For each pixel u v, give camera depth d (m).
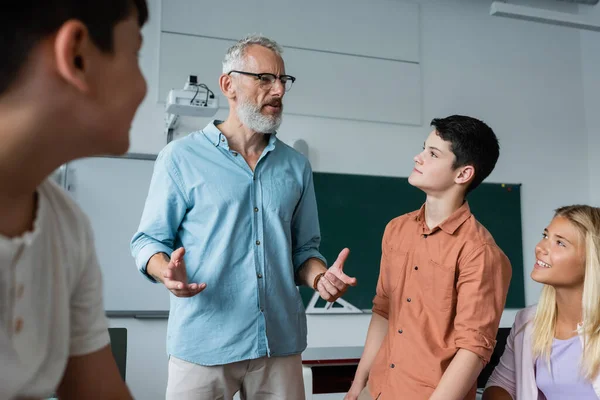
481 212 5.78
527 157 6.07
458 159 1.90
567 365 1.88
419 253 1.92
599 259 1.82
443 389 1.68
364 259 5.36
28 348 0.64
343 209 5.39
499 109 6.05
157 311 4.76
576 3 6.52
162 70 5.00
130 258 4.75
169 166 1.92
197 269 1.87
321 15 5.55
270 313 1.90
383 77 5.68
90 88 0.56
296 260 2.09
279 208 1.97
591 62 6.33
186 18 5.11
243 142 2.00
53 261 0.69
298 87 5.41
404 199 5.57
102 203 4.72
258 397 1.92
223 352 1.83
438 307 1.83
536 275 1.92
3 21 0.52
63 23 0.53
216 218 1.88
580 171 6.25
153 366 4.73
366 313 5.32
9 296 0.61
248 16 5.29
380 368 1.93
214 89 5.11
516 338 2.03
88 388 0.84
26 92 0.53
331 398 5.04
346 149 5.50
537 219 5.99
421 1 5.97
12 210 0.61
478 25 6.12
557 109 6.27
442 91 5.89
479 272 1.78
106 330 0.85
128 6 0.59
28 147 0.55
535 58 6.28
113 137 0.60
